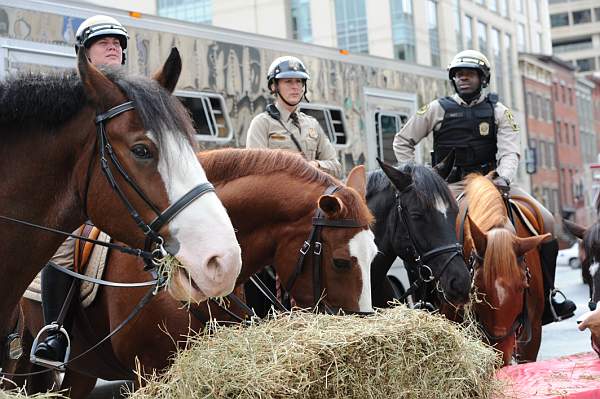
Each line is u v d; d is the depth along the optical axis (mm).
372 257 4402
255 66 10117
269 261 4652
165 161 3355
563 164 57812
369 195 6062
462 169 7168
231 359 3326
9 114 3562
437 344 3590
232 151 4723
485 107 7090
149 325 4547
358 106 11648
